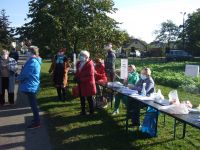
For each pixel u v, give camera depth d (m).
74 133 9.63
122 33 22.73
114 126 10.35
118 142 8.88
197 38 80.44
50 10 21.50
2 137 9.38
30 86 10.12
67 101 14.35
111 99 12.95
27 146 8.62
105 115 11.71
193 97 16.58
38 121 10.33
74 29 21.39
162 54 80.19
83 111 11.79
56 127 10.27
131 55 74.38
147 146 8.63
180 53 56.44
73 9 21.56
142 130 9.73
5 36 52.44
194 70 11.05
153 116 9.47
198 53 78.88
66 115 11.77
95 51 21.80
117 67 30.92
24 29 22.22
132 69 12.58
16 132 9.86
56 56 15.21
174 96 8.56
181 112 7.64
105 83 12.74
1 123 10.89
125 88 11.03
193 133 9.88
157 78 23.83
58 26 20.84
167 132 9.93
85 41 21.92
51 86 19.39
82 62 11.60
